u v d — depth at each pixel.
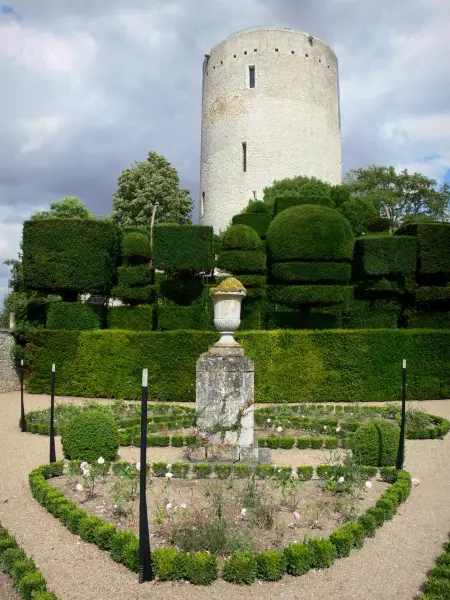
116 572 4.95
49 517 6.38
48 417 12.53
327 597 4.50
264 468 7.76
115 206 43.75
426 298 19.08
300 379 16.28
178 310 19.31
